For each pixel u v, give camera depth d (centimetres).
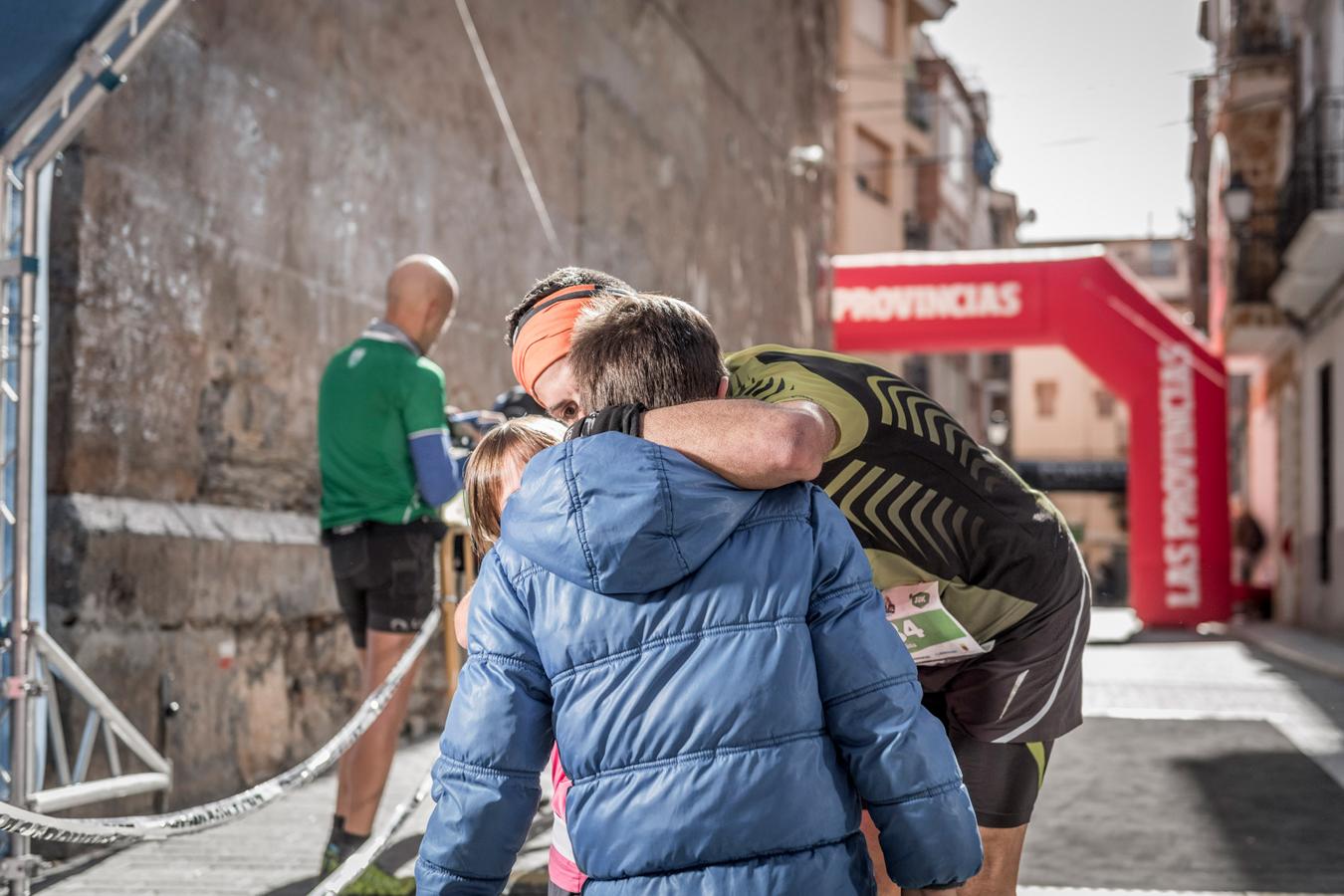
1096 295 1916
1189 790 580
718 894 163
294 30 676
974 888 254
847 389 226
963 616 244
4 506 411
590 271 231
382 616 438
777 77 1723
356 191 738
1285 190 1933
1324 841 481
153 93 554
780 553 175
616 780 168
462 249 873
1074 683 257
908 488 230
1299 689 1028
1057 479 5494
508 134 945
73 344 498
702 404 178
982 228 4769
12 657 380
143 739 502
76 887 421
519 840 179
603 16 1145
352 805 421
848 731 176
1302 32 1905
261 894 411
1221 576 1892
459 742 179
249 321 629
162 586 534
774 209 1692
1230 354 2398
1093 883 423
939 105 3844
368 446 436
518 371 229
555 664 175
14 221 422
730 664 168
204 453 593
